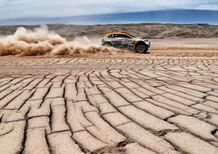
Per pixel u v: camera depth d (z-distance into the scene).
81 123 2.39
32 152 1.80
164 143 1.91
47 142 1.96
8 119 2.54
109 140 1.98
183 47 16.48
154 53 12.37
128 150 1.80
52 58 9.65
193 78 4.79
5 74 5.51
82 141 1.97
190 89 3.83
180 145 1.87
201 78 4.78
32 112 2.76
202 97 3.34
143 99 3.26
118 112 2.72
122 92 3.67
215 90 3.74
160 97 3.36
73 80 4.66
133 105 2.98
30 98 3.36
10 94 3.61
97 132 2.16
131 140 1.98
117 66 6.88
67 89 3.89
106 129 2.22
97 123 2.38
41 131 2.20
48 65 7.23
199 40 26.89
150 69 6.16
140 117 2.54
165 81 4.51
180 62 7.82
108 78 4.86
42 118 2.55
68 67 6.71
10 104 3.08
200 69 6.04
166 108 2.85
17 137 2.08
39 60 8.83
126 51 13.46
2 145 1.93
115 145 1.89
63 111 2.78
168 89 3.85
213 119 2.46
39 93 3.64
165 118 2.50
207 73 5.39
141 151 1.78
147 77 4.96
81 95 3.51
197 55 10.71
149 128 2.23
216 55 10.51
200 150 1.79
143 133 2.12
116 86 4.09
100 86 4.09
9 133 2.17
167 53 12.16
